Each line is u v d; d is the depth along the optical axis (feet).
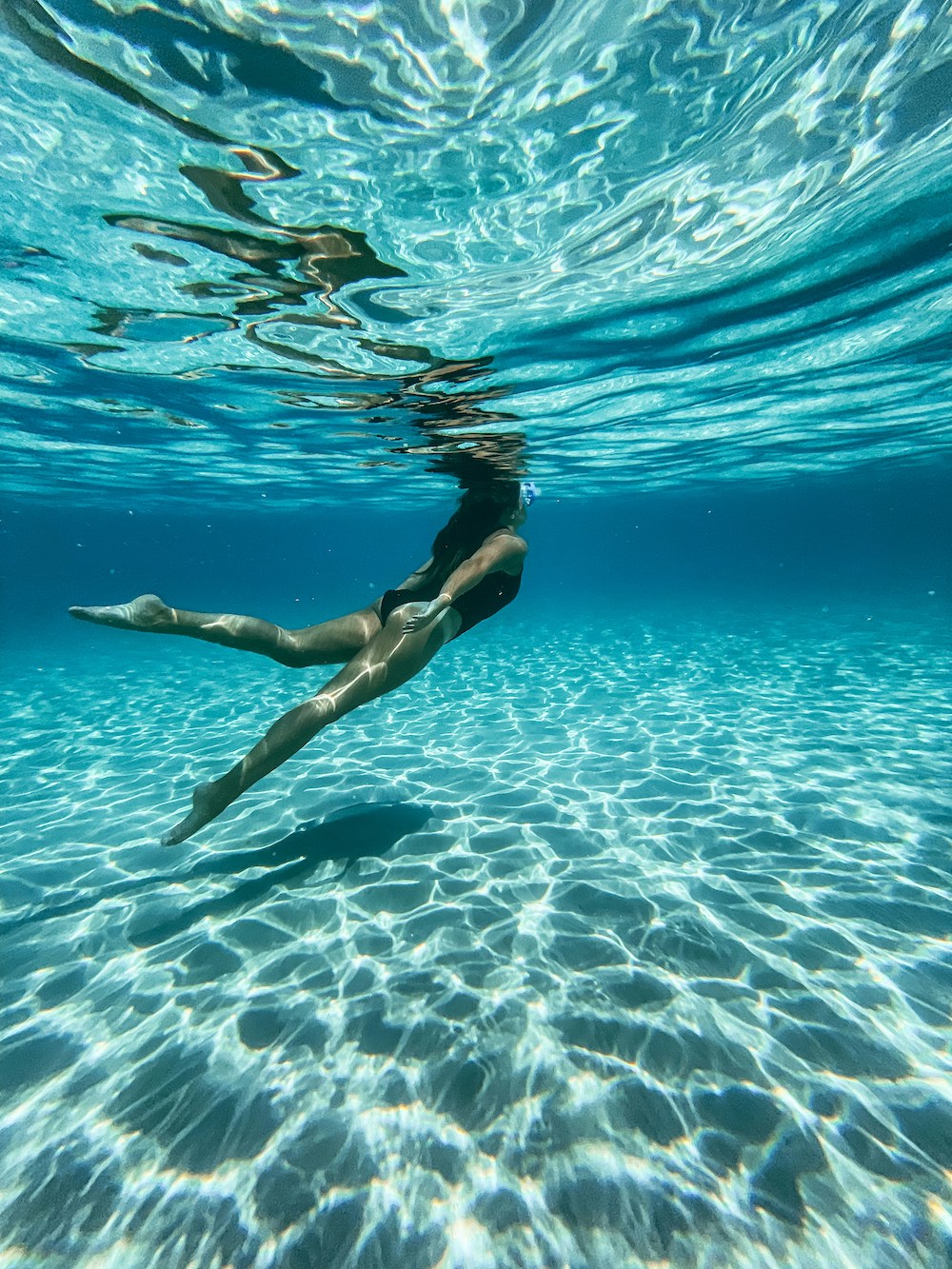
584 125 5.59
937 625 32.12
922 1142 4.24
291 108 5.29
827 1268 3.51
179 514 51.03
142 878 8.46
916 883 7.73
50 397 14.73
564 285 8.64
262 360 11.59
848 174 6.63
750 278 8.98
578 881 7.91
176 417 16.56
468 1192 3.96
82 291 8.85
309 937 6.83
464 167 6.05
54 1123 4.55
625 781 11.75
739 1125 4.37
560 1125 4.40
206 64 4.85
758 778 11.73
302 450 20.67
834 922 6.92
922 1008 5.53
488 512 7.11
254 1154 4.25
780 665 23.81
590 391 13.94
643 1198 3.90
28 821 10.93
